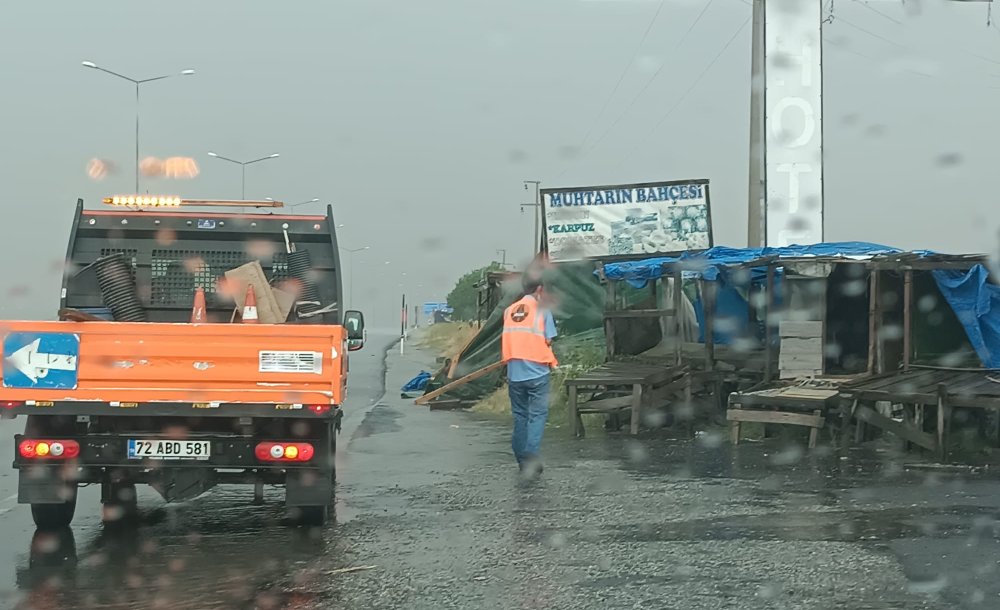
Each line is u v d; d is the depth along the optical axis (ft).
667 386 46.91
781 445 40.70
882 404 43.21
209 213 31.53
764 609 17.39
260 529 25.50
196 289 31.19
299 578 20.29
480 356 63.72
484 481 32.48
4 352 23.80
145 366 23.95
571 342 66.03
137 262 31.09
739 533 23.49
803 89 73.10
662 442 42.57
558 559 21.34
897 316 46.24
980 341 42.29
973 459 36.09
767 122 73.20
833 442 41.14
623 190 80.07
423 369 108.06
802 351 46.73
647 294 68.18
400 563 21.40
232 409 24.00
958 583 18.84
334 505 28.02
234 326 23.99
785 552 21.45
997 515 25.38
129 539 24.43
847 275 48.21
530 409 33.37
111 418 24.71
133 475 24.82
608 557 21.39
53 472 24.14
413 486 31.76
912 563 20.36
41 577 20.57
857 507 26.61
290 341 24.04
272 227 31.68
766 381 46.16
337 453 40.22
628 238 79.82
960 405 35.47
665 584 19.11
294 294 31.45
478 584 19.47
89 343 23.93
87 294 30.42
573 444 42.16
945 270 43.24
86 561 22.02
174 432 24.76
